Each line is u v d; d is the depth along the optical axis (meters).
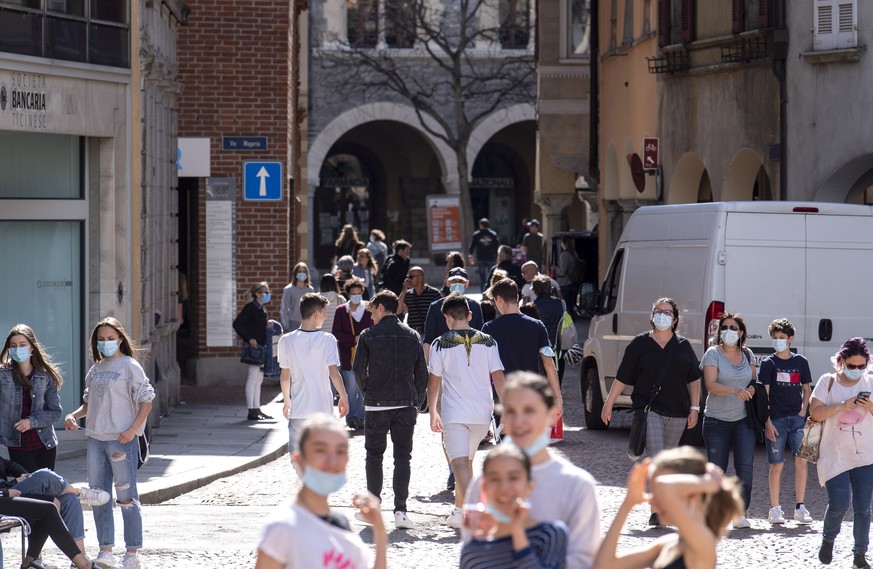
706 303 20.25
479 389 14.52
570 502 6.80
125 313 21.22
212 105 29.95
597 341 23.23
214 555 12.98
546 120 51.44
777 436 15.20
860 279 20.52
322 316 16.22
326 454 6.48
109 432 12.78
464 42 63.38
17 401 13.36
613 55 41.03
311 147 66.25
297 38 40.28
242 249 30.06
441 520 15.30
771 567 12.80
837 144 28.77
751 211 20.36
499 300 15.96
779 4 29.81
